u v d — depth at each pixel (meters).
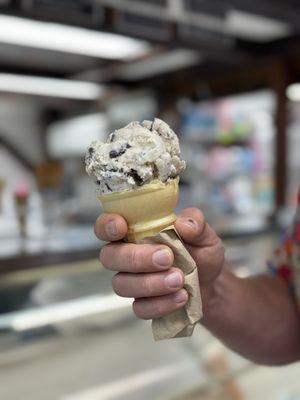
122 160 0.70
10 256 1.75
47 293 1.75
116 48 3.09
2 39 2.81
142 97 4.56
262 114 4.59
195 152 4.30
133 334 1.87
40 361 1.62
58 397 1.58
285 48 3.42
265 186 4.49
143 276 0.69
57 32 2.65
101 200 0.73
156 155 0.70
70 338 1.71
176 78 4.27
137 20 2.51
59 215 2.76
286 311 1.12
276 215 3.09
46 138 5.86
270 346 1.12
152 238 0.71
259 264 2.47
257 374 2.01
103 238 0.71
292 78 3.62
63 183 3.22
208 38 2.91
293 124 4.23
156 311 0.70
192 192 3.71
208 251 0.84
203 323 1.06
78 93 4.41
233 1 2.47
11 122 5.62
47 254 1.81
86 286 1.87
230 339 1.09
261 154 4.62
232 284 1.07
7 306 1.66
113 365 1.76
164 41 2.69
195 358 1.93
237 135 4.58
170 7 2.46
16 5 2.12
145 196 0.70
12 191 2.53
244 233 2.41
